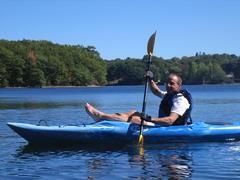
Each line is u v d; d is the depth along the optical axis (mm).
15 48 94688
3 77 90250
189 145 9086
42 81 94562
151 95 46906
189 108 9375
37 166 7203
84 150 8578
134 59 121562
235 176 6406
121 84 117812
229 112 18656
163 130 9172
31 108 23281
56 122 14742
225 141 9547
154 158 7773
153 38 10578
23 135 8914
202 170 6801
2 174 6668
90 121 14961
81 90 76125
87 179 6316
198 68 115250
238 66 122625
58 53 104000
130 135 9109
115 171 6801
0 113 19438
